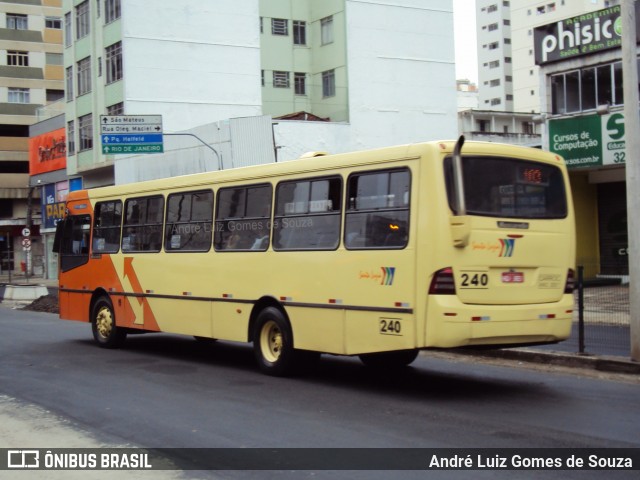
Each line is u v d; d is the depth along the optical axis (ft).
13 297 107.45
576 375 36.60
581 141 82.64
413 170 29.91
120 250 48.11
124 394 32.65
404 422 26.48
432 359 43.50
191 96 135.44
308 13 157.69
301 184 35.37
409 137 149.18
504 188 30.81
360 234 32.01
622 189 86.74
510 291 30.32
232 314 39.01
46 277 171.01
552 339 31.45
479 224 29.63
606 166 81.41
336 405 29.71
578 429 25.13
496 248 29.99
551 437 24.03
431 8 152.97
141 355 46.16
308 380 35.91
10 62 240.94
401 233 30.19
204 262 40.98
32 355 46.24
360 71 146.00
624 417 26.96
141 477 20.43
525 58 314.14
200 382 35.65
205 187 41.39
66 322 71.97
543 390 32.63
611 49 80.33
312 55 156.66
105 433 25.58
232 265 39.06
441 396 31.48
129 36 130.21
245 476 20.31
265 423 26.61
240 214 38.91
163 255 44.19
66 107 152.66
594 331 42.98
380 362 39.83
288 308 35.65
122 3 130.00
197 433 25.26
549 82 86.74
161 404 30.32
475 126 223.51
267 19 154.92
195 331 41.50
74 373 38.83
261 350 37.52
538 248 31.32
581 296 39.65
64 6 151.33
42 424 27.12
